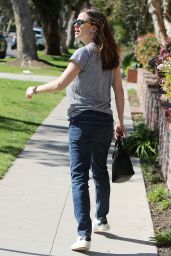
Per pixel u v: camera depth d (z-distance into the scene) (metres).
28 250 9.52
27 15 54.28
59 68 55.19
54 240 10.04
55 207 11.92
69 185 13.77
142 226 10.96
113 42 9.66
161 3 36.09
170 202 12.46
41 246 9.73
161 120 16.42
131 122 24.69
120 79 9.96
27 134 20.64
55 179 14.29
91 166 10.23
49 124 23.36
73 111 9.48
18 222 10.88
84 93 9.46
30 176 14.46
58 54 80.56
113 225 10.93
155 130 18.45
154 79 26.66
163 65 16.55
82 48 9.45
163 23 33.66
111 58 9.56
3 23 152.75
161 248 9.98
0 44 64.81
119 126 10.20
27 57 54.22
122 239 10.23
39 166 15.65
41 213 11.48
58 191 13.16
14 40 92.00
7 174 14.52
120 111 10.11
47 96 33.06
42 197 12.61
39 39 97.62
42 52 85.00
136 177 14.83
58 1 78.62
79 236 9.48
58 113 26.75
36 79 43.75
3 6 105.56
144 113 26.12
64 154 17.55
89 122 9.40
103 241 10.09
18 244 9.77
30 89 9.57
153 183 14.58
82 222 9.43
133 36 61.69
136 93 37.81
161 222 11.40
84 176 9.51
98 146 9.73
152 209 12.31
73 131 9.48
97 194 10.26
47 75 48.16
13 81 40.56
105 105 9.59
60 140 19.91
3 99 30.36
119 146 10.17
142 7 60.03
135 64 46.56
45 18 79.56
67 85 9.34
